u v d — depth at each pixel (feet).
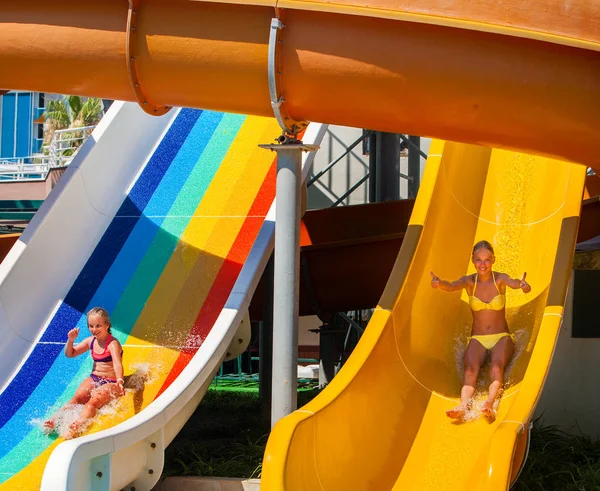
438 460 21.66
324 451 19.43
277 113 19.89
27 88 21.44
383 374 22.77
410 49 18.58
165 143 36.40
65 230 30.63
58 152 74.64
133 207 33.47
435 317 26.13
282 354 21.63
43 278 29.32
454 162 29.48
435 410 23.53
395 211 42.50
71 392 25.68
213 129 37.24
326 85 19.22
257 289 43.75
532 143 19.47
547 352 21.67
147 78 20.21
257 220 32.22
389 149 54.08
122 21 20.02
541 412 32.09
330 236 43.60
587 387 31.22
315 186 84.58
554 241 27.17
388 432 22.06
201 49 19.53
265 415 36.88
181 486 23.84
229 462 25.41
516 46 18.45
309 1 18.52
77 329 25.20
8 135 102.68
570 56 18.44
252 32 19.26
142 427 21.18
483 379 24.56
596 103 18.66
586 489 23.54
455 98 18.81
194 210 33.09
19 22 20.52
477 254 24.64
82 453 18.78
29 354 27.63
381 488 20.80
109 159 33.53
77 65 20.45
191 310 28.63
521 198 29.71
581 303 31.76
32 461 22.33
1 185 67.97
